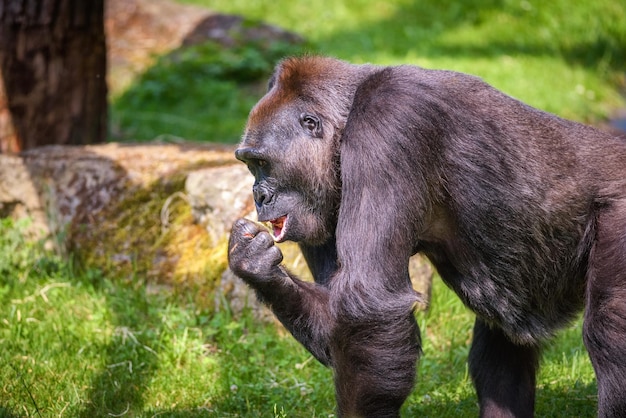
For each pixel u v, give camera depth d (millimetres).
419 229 8398
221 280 12945
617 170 8891
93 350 11977
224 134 20891
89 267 13836
